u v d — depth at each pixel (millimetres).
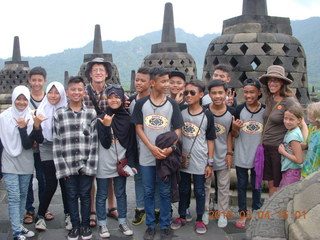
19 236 4098
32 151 4277
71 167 4129
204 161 4445
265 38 5664
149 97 4297
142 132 4238
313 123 3963
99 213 4379
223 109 4656
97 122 4262
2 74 14578
